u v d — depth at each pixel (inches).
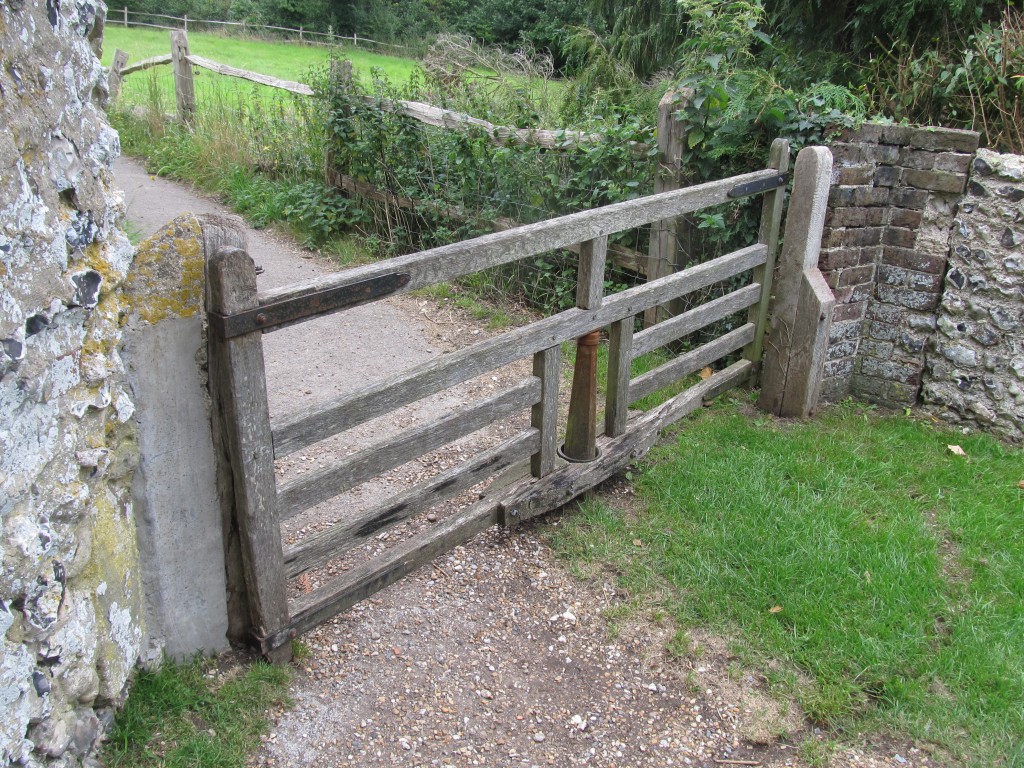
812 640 114.1
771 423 178.7
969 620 118.4
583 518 140.8
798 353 176.4
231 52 815.7
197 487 93.0
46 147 70.2
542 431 134.3
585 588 125.0
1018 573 129.3
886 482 154.4
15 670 67.8
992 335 173.3
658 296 149.9
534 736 99.3
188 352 87.4
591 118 233.6
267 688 99.3
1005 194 164.7
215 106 378.9
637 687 107.6
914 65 210.1
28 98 67.7
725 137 188.4
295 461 155.1
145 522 90.5
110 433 83.1
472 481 124.5
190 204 317.1
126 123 414.6
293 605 105.3
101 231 78.2
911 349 184.9
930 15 236.5
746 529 136.3
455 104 266.8
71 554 76.1
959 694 106.3
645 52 368.5
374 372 193.3
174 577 94.6
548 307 229.8
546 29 902.4
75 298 73.8
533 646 113.6
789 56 261.7
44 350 70.3
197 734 91.8
